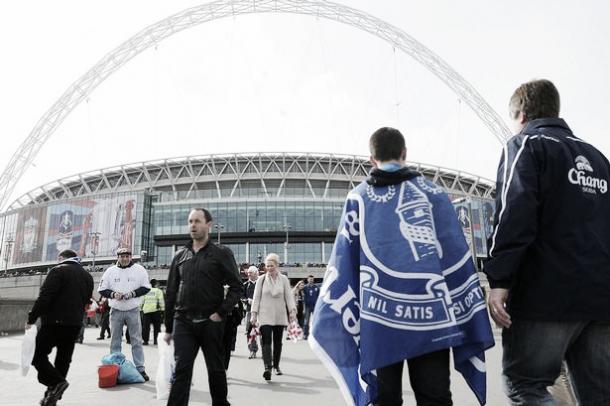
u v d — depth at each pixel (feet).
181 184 343.67
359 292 8.96
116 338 26.37
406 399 19.65
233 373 28.81
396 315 8.28
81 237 292.40
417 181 9.26
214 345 15.42
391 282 8.46
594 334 8.04
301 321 63.72
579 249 7.94
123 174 359.25
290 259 269.85
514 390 8.27
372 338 8.27
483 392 8.45
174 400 14.74
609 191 8.61
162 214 282.15
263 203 276.21
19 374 29.27
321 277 228.22
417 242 8.63
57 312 19.54
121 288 26.32
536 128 8.87
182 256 16.40
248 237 272.72
